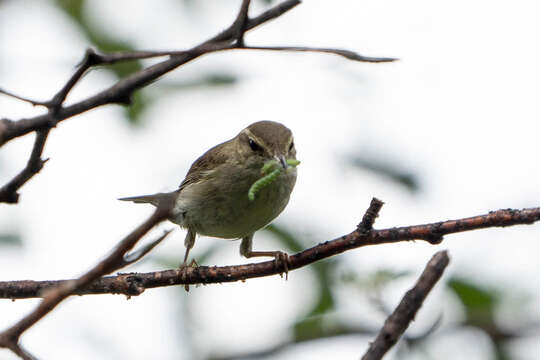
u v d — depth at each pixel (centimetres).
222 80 1219
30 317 377
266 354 1212
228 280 858
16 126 454
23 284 780
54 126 471
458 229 717
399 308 449
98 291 825
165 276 844
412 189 1088
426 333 1053
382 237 750
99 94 486
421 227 732
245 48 502
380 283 1125
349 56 503
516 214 700
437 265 455
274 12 520
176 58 498
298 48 504
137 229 351
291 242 1192
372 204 748
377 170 1096
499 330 1072
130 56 471
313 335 1188
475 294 1100
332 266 1153
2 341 377
